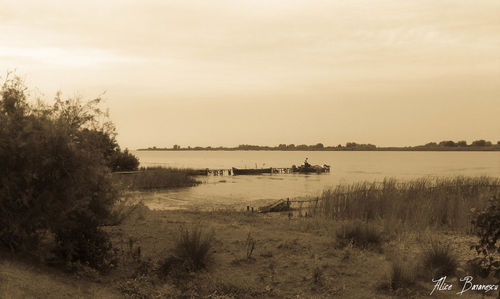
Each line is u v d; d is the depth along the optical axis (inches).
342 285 340.2
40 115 340.2
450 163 5669.3
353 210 707.4
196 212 775.1
